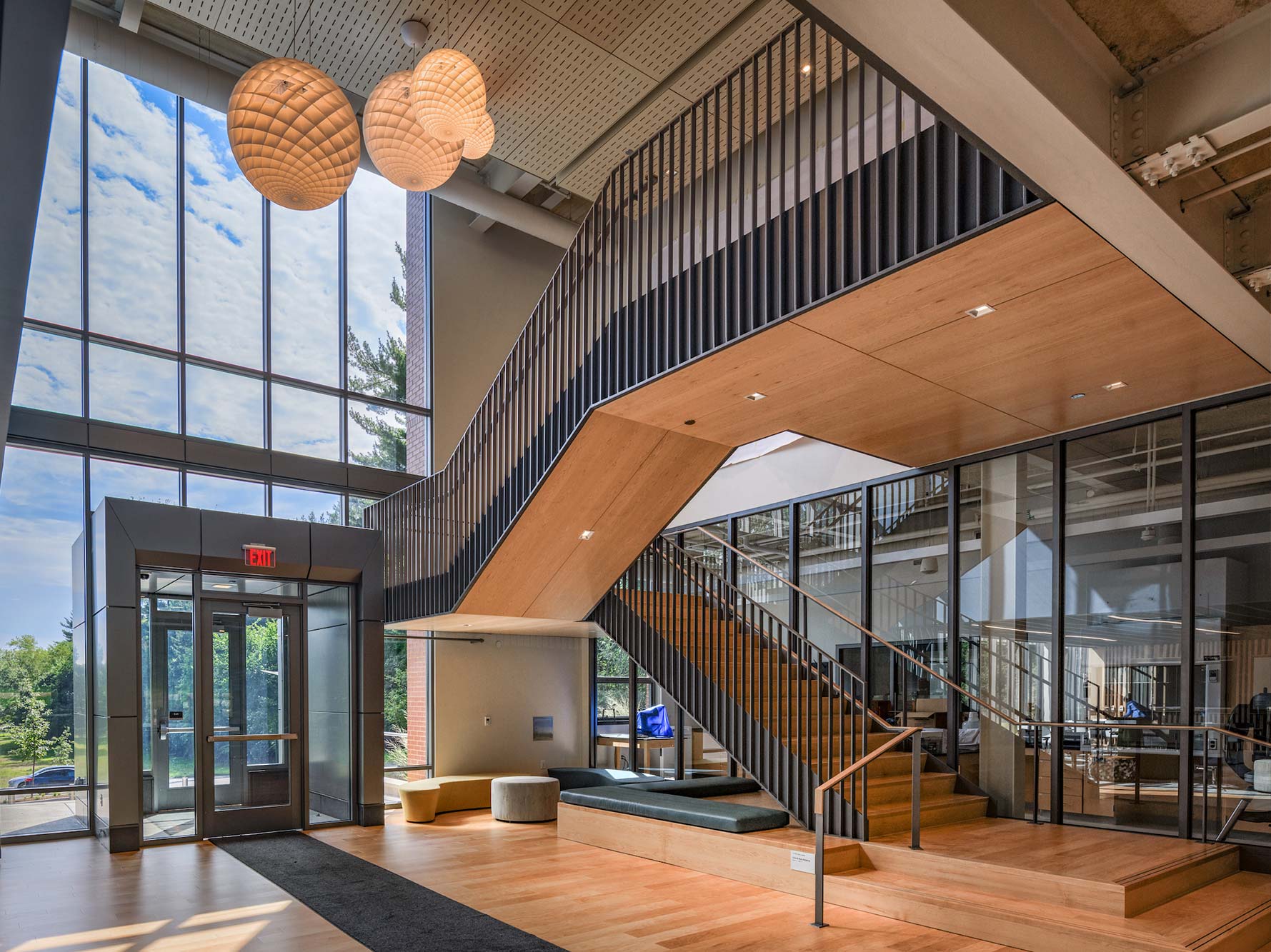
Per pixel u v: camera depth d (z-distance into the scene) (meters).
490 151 8.22
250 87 5.43
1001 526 7.89
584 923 5.46
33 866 7.20
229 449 10.45
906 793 7.29
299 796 9.12
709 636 9.02
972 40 2.59
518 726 12.32
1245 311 4.72
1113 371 5.91
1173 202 3.73
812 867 6.06
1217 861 5.86
